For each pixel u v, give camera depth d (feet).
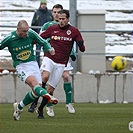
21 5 262.26
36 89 94.17
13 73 155.12
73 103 155.02
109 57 191.93
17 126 91.50
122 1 286.05
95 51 172.76
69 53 110.32
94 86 157.58
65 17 108.68
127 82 158.61
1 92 154.71
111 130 85.76
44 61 109.09
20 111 102.01
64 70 121.90
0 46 97.55
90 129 87.25
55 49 109.29
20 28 95.76
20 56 98.27
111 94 158.51
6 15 240.73
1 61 181.16
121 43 213.66
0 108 133.49
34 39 98.68
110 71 183.73
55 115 115.96
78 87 157.07
